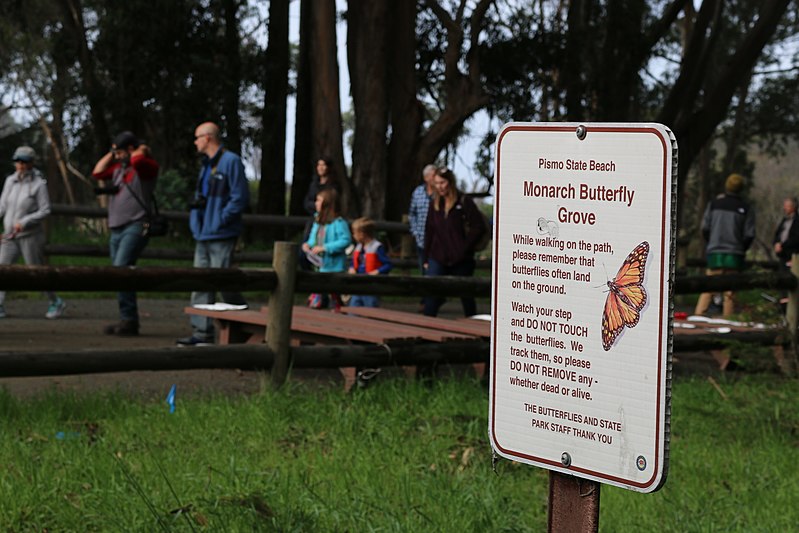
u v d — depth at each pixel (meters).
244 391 7.60
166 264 15.87
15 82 32.06
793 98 44.38
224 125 26.31
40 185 11.80
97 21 26.41
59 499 4.41
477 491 4.78
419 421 6.48
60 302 11.84
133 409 6.32
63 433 5.59
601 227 2.30
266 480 4.78
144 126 26.80
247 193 9.84
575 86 27.78
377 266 10.75
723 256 15.07
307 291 7.32
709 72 40.75
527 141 2.42
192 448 5.51
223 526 3.93
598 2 28.69
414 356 7.59
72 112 28.33
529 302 2.43
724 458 6.07
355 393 7.04
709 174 49.03
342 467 5.16
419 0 25.77
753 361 8.24
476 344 7.95
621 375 2.27
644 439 2.24
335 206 10.70
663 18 27.23
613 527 4.63
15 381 7.62
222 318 8.95
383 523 4.27
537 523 4.59
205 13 26.12
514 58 27.44
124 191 10.73
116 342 9.98
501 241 2.47
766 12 24.72
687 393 7.96
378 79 22.73
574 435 2.36
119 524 4.05
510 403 2.47
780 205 65.81
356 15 22.95
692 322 10.31
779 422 6.79
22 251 11.77
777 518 4.91
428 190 13.05
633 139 2.25
